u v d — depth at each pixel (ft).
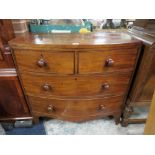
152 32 3.15
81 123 4.52
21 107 4.04
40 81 3.37
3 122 4.27
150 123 2.79
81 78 3.25
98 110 3.91
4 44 3.11
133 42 2.96
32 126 4.38
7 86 3.59
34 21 4.00
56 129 4.31
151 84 3.54
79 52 2.88
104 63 3.08
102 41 3.01
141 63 3.28
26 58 3.04
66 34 3.86
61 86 3.39
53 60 2.99
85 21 4.12
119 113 4.19
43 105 3.85
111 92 3.62
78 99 3.60
